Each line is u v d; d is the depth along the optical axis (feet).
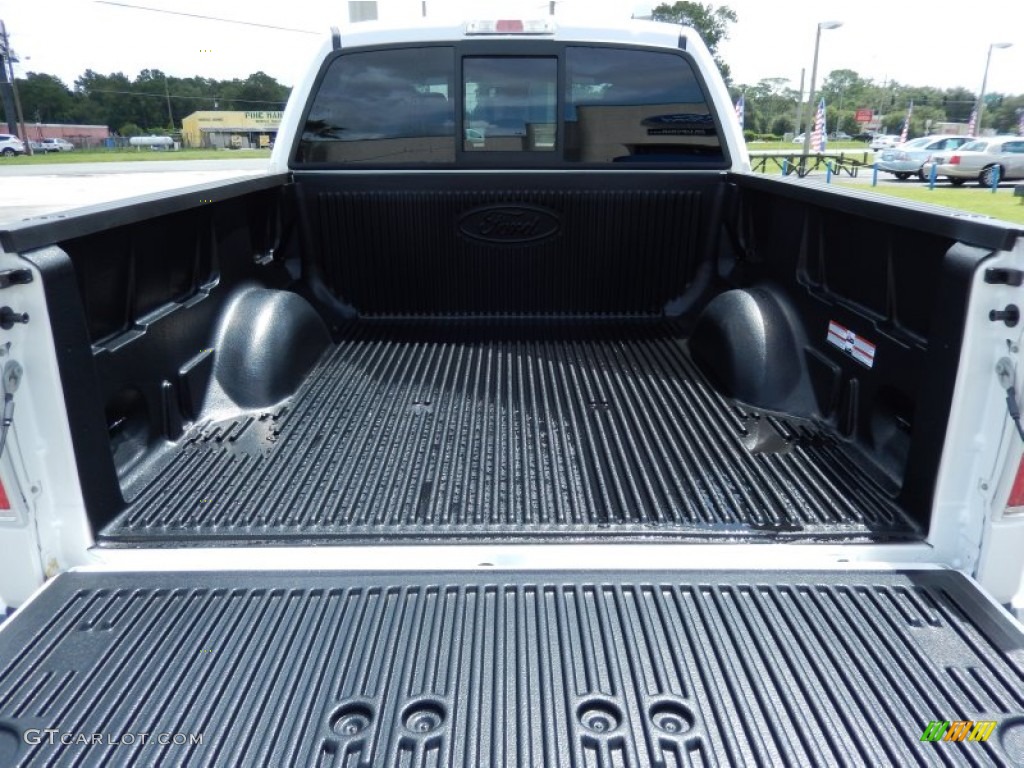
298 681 4.91
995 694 4.76
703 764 4.30
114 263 7.02
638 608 5.56
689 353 11.04
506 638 5.26
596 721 4.59
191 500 7.06
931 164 79.61
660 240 11.88
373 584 5.84
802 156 78.48
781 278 9.74
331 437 8.56
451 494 7.31
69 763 4.32
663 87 11.30
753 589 5.74
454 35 11.05
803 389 9.02
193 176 95.25
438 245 11.91
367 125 11.44
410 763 4.33
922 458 6.03
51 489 5.85
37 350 5.53
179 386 8.34
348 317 12.34
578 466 7.88
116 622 5.42
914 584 5.75
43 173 102.83
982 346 5.44
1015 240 5.10
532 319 12.37
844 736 4.48
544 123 11.38
